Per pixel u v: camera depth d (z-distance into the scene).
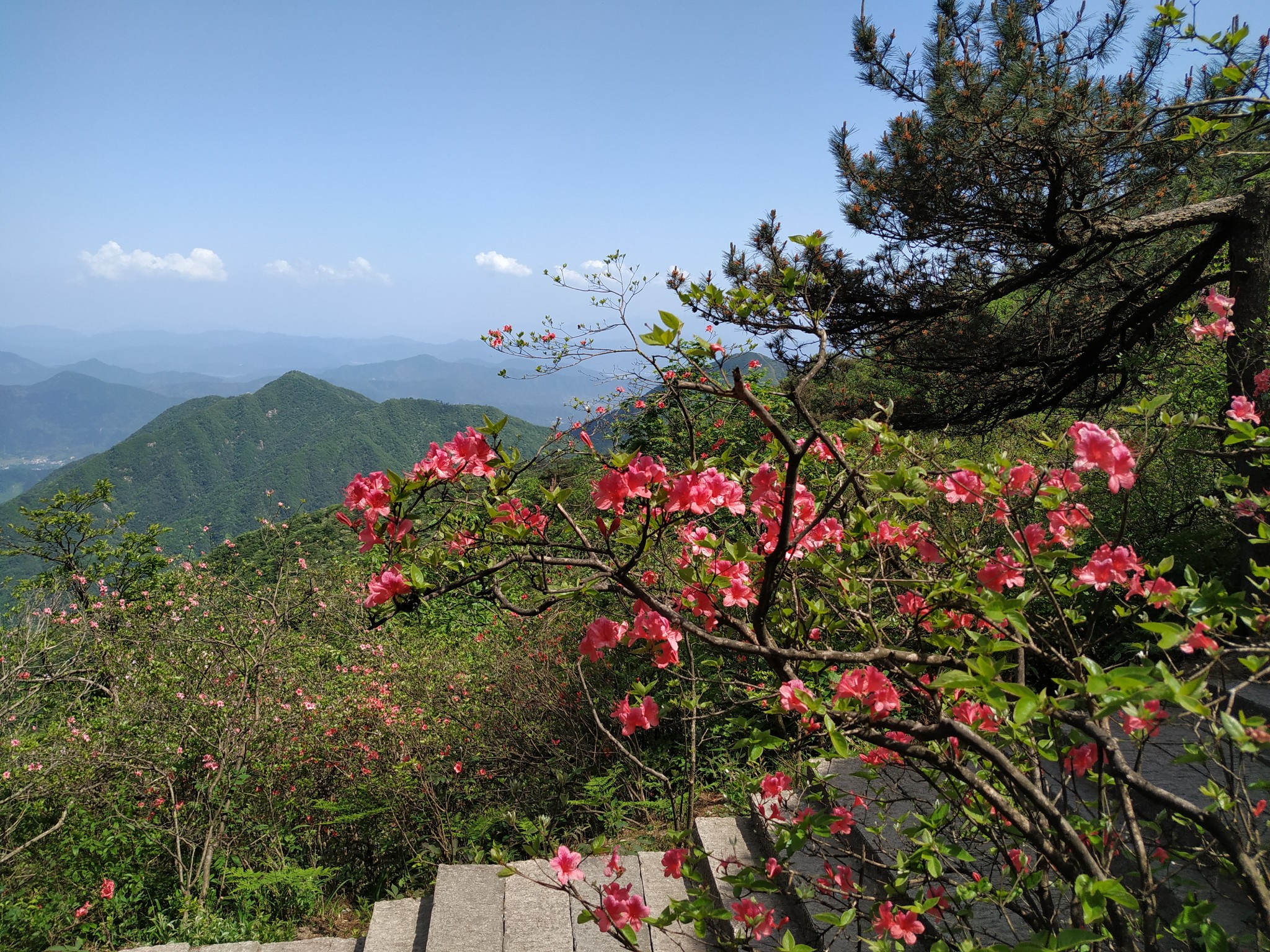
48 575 11.78
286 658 6.21
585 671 5.53
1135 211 5.84
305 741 5.54
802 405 1.79
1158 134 4.71
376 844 5.05
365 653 7.27
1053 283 6.15
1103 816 1.70
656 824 4.20
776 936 2.61
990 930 2.18
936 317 6.50
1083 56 4.94
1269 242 4.34
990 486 1.79
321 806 5.23
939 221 5.79
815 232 2.07
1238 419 2.15
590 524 1.92
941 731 1.59
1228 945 1.43
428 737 5.46
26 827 5.23
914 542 2.16
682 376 2.01
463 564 1.85
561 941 3.13
